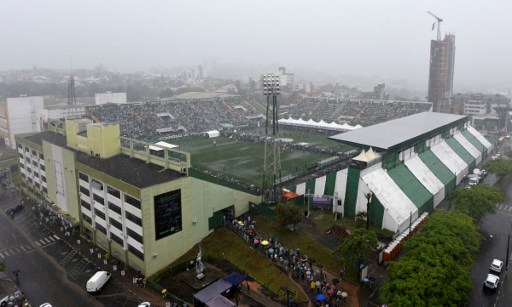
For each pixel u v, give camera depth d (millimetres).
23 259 86312
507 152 164125
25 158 128500
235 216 97375
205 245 87000
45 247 91938
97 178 87312
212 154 176500
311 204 106312
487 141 185375
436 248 66688
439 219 78938
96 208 90625
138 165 92375
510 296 70938
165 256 80750
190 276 77438
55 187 108812
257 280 75375
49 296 72312
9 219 108062
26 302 70188
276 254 80750
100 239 91500
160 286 73812
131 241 80438
